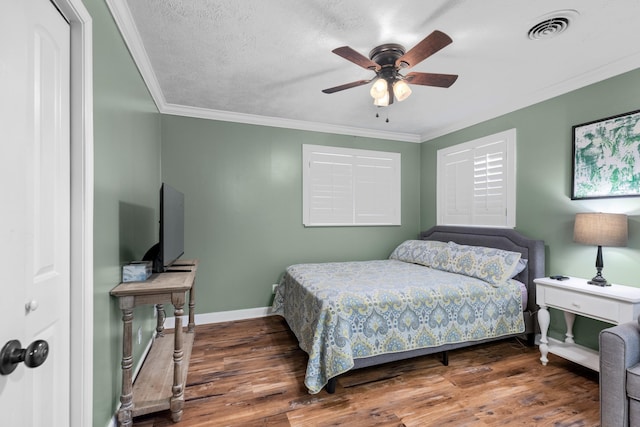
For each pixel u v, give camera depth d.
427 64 2.39
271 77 2.63
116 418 1.65
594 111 2.50
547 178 2.87
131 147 2.03
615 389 1.53
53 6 1.09
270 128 3.76
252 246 3.67
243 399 1.98
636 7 1.72
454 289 2.50
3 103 0.83
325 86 2.82
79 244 1.23
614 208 2.37
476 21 1.86
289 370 2.37
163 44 2.12
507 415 1.82
